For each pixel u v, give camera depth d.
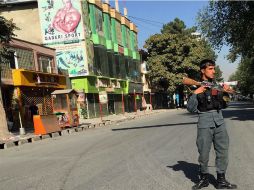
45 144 16.77
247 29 24.36
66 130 23.12
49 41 40.12
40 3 39.94
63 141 17.47
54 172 8.80
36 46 32.34
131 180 7.31
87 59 39.94
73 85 39.84
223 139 6.13
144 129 20.08
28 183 7.73
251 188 6.27
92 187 6.97
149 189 6.50
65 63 40.03
